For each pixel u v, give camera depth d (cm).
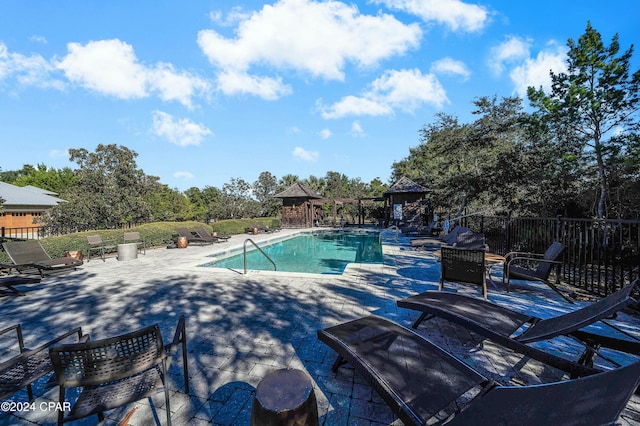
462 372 222
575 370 229
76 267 824
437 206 2173
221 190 3016
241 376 281
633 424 215
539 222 711
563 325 254
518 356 312
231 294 549
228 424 219
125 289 593
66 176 4353
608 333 361
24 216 2652
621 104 898
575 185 1063
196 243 1439
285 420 153
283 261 1185
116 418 226
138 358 194
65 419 171
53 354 170
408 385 207
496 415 164
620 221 473
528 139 1194
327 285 605
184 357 254
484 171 1425
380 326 299
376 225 2820
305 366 298
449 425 170
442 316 322
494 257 578
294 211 2736
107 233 1130
